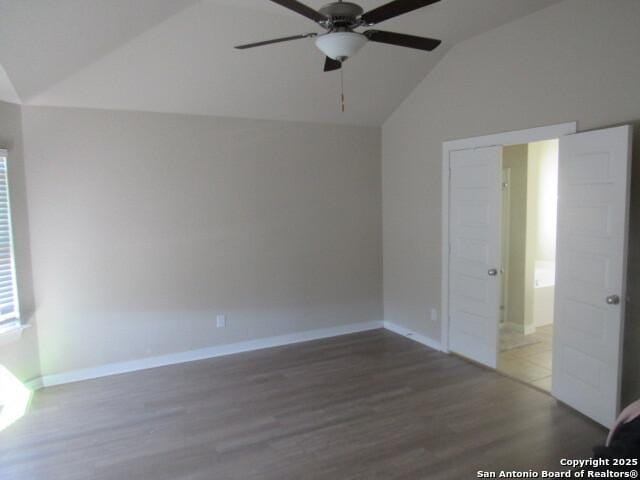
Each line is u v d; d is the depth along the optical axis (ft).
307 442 9.72
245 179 15.30
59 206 12.69
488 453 9.16
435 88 14.89
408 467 8.74
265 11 10.93
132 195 13.64
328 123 16.61
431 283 15.74
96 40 10.52
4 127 11.66
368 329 18.13
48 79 11.30
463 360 14.48
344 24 7.12
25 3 8.80
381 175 17.92
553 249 19.71
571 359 10.75
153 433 10.20
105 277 13.46
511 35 12.14
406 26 12.30
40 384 12.73
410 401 11.62
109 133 13.19
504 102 12.47
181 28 10.97
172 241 14.33
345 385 12.71
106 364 13.65
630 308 9.82
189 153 14.34
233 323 15.52
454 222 14.49
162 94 13.07
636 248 9.66
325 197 16.83
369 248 17.93
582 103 10.48
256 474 8.63
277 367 14.17
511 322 17.53
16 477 8.63
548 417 10.61
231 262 15.31
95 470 8.82
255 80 13.44
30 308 12.42
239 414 11.06
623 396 10.01
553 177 19.56
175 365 14.46
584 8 10.36
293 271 16.44
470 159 13.69
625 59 9.59
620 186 9.25
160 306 14.32
